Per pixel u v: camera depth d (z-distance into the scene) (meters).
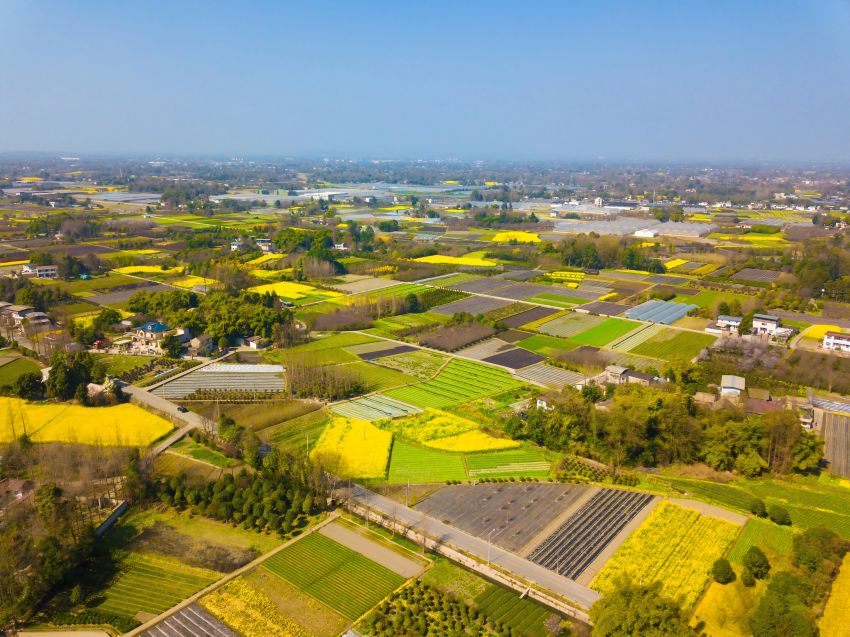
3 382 150.12
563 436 124.44
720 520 100.88
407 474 114.62
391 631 77.19
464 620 79.31
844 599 83.19
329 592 84.44
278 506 99.38
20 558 84.81
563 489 110.62
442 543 94.56
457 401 148.00
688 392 142.62
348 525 99.50
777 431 116.44
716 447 118.50
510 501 106.44
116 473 110.38
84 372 146.62
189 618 79.56
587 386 144.25
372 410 142.00
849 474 117.50
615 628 70.06
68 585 85.56
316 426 133.12
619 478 113.94
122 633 77.00
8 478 108.31
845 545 91.62
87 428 127.50
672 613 69.75
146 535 96.38
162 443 123.25
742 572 87.06
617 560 90.56
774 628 73.94
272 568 89.12
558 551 92.88
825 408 145.25
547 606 82.38
